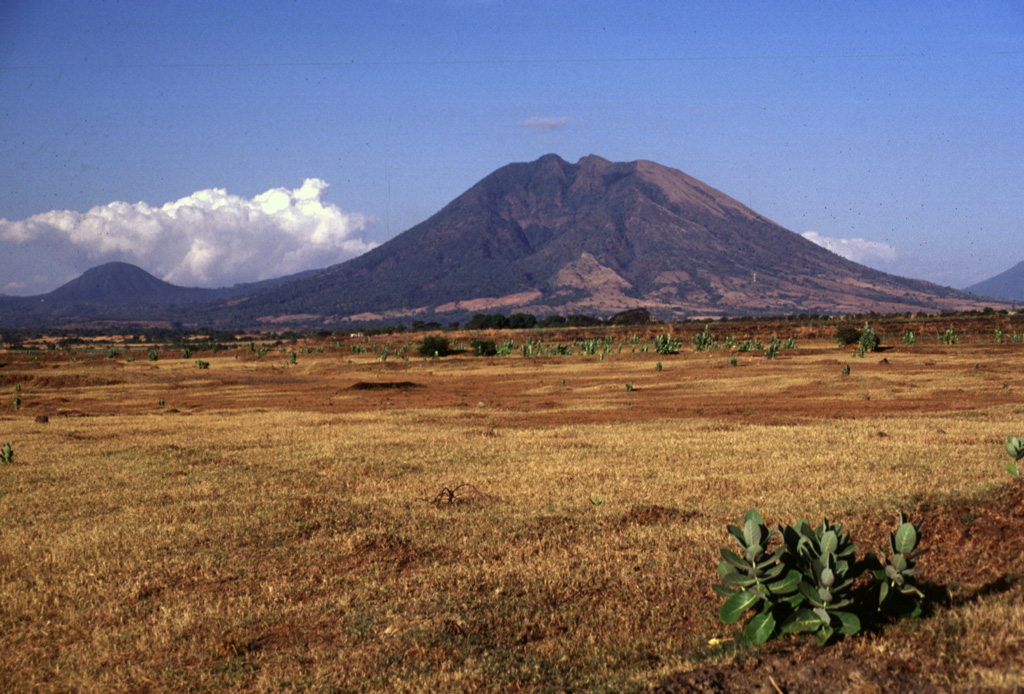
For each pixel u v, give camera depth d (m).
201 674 6.39
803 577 6.22
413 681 6.11
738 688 5.57
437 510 11.80
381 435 21.67
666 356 61.59
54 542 10.84
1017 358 48.25
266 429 24.62
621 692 5.63
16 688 6.36
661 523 10.45
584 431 21.67
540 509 11.65
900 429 19.44
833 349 66.25
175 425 26.95
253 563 9.49
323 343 136.12
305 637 7.14
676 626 6.97
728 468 14.50
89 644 7.23
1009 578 7.25
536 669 6.24
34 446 21.56
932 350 58.75
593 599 7.71
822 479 12.66
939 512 9.59
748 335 100.75
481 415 28.11
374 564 9.17
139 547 10.31
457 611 7.52
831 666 5.72
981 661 5.53
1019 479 10.83
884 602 6.46
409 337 135.50
